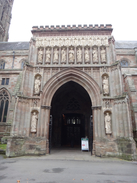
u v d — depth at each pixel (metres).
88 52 19.72
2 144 19.11
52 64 19.28
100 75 18.16
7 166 10.46
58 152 17.89
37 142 15.77
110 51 19.08
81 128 27.22
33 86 18.28
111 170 9.86
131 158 13.39
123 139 14.68
